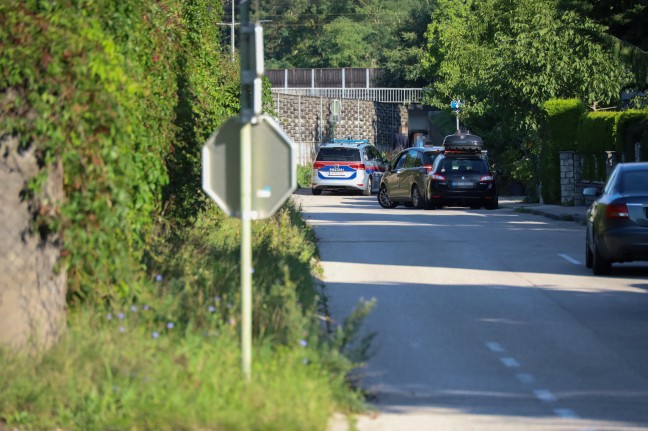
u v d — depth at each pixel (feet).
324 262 175.52
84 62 82.84
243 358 74.90
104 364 76.02
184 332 84.23
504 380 89.86
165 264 113.50
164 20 136.05
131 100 94.12
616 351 102.17
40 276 81.41
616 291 141.90
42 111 80.94
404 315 121.90
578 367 95.09
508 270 165.27
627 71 353.31
